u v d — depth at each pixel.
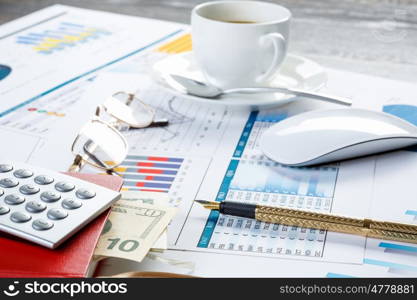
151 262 0.33
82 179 0.37
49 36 0.73
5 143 0.47
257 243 0.35
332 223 0.36
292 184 0.42
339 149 0.43
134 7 1.03
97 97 0.56
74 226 0.31
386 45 0.85
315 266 0.33
